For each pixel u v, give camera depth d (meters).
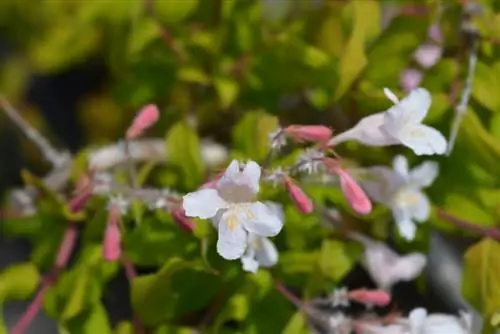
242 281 0.31
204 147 0.34
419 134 0.29
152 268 0.34
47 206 0.32
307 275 0.31
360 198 0.28
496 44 0.31
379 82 0.32
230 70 0.33
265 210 0.28
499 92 0.31
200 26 0.34
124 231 0.31
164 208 0.30
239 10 0.33
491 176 0.31
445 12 0.32
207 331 0.31
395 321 0.30
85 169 0.33
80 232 0.34
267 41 0.33
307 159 0.29
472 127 0.30
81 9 0.34
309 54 0.32
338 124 0.34
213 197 0.28
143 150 0.34
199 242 0.31
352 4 0.32
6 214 0.33
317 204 0.31
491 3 0.32
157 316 0.30
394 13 0.32
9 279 0.31
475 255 0.30
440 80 0.32
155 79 0.34
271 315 0.31
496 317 0.30
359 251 0.31
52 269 0.32
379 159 0.32
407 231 0.30
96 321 0.30
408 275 0.32
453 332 0.30
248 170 0.27
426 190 0.32
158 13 0.33
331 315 0.31
